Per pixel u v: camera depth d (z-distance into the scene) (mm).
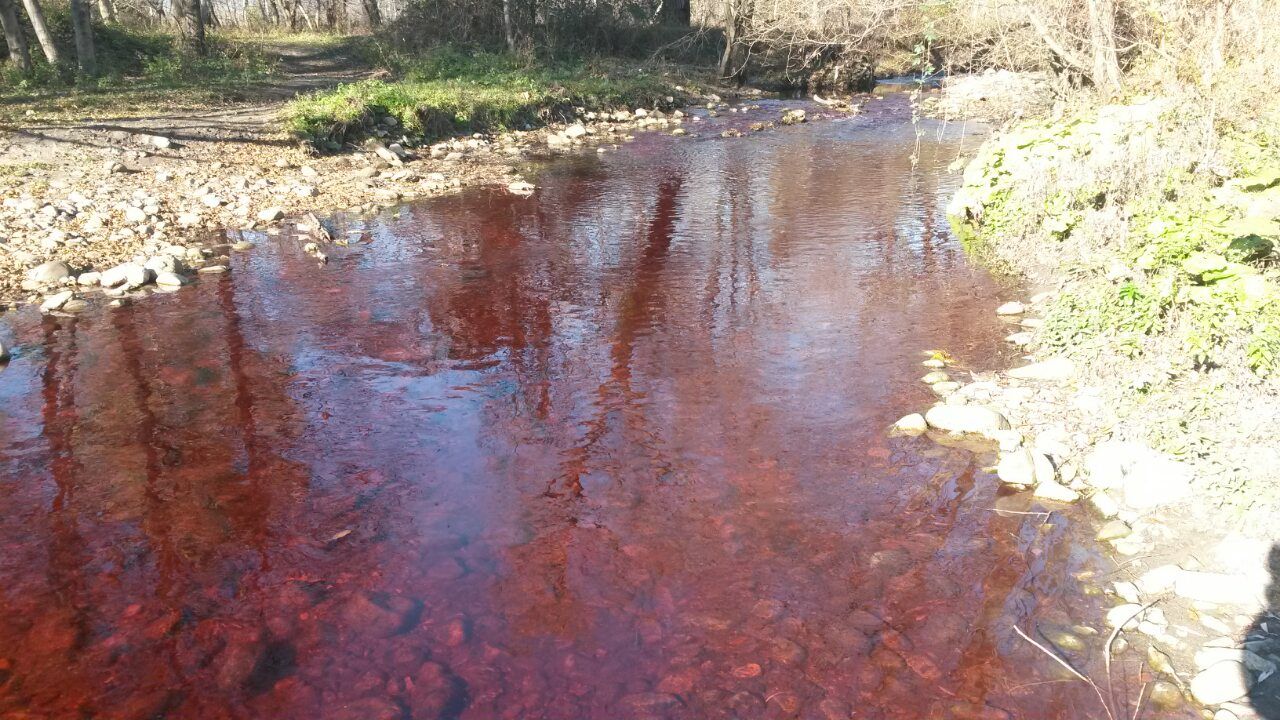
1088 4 10781
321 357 6156
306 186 11797
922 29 14000
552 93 19562
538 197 11789
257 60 22188
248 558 3875
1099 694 2990
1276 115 7922
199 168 12180
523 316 6973
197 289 7715
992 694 3016
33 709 3000
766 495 4297
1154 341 5098
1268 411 4195
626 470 4578
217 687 3109
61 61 18703
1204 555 3645
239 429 5082
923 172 12836
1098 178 7891
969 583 3602
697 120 20000
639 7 29578
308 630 3408
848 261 8266
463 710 2990
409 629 3410
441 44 25953
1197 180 7074
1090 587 3547
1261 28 9484
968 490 4281
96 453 4805
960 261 8125
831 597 3549
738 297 7305
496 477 4543
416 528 4098
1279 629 3207
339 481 4516
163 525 4125
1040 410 4969
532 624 3430
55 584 3682
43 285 7672
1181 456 4168
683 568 3762
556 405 5359
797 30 20078
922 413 5066
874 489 4324
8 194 10258
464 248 9148
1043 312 6359
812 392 5414
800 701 3012
